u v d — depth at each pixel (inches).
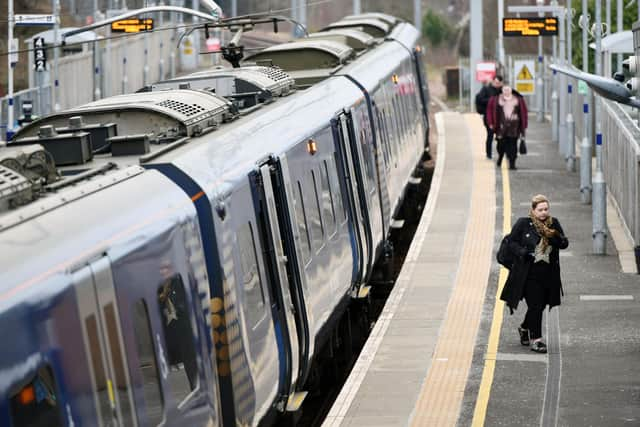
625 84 1024.2
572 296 1466.5
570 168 2496.3
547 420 1011.3
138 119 943.7
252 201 929.5
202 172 831.1
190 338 749.3
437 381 1128.2
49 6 3927.2
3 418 534.0
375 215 1576.0
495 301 1435.8
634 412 1025.5
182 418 724.0
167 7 1825.8
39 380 566.3
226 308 815.1
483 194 2229.3
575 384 1111.0
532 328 1218.0
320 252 1192.8
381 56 2073.1
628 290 1491.1
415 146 2429.9
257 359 888.3
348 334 1398.9
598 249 1708.9
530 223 1215.6
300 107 1248.2
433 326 1326.3
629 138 1782.7
